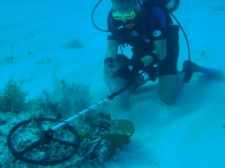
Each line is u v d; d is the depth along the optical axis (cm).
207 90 393
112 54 358
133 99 385
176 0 338
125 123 272
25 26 865
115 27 329
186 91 398
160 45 318
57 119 247
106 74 361
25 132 242
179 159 260
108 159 251
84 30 802
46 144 229
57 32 795
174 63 352
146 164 255
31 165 212
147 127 318
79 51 633
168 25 339
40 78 480
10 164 209
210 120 317
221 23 714
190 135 293
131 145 283
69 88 373
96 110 315
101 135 251
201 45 593
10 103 293
